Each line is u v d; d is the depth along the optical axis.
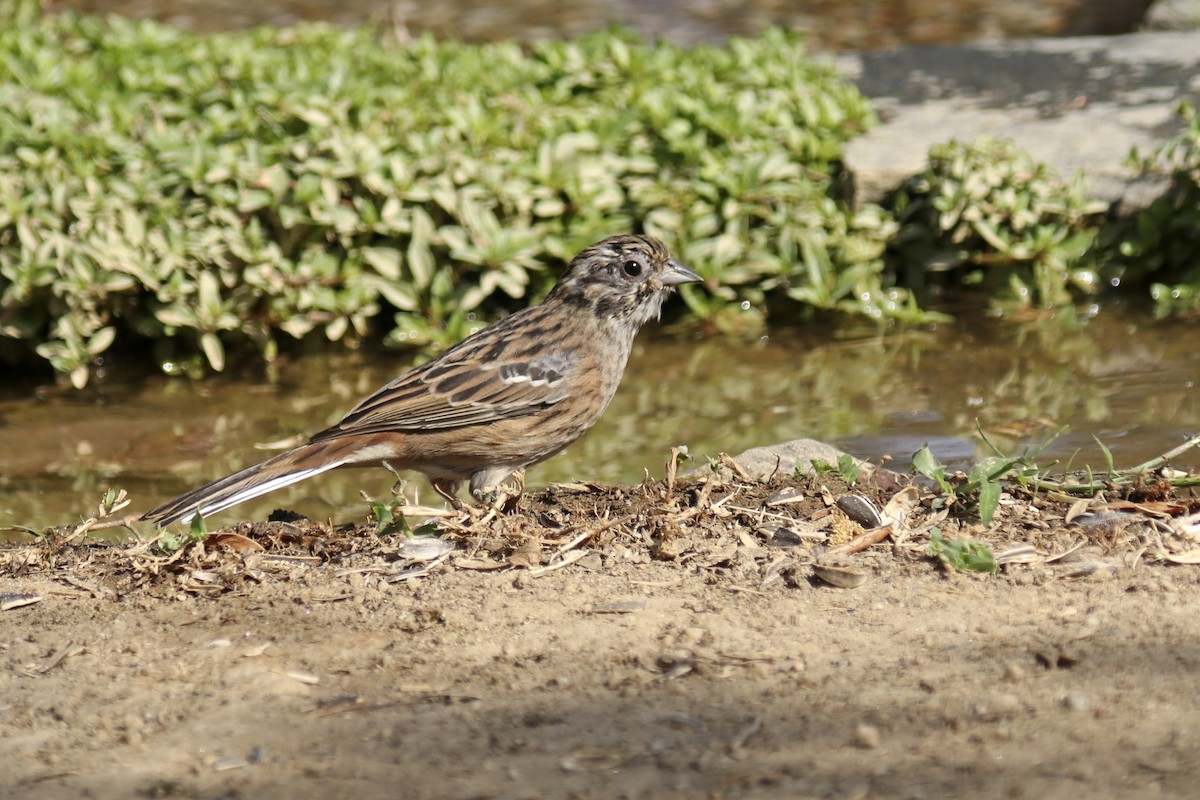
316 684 6.35
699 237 14.45
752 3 25.00
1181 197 14.34
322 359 13.84
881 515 7.98
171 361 13.58
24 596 7.57
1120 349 12.91
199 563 7.87
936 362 12.95
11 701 6.33
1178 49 18.42
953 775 5.25
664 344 13.97
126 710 6.18
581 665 6.39
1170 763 5.23
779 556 7.55
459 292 13.88
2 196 13.34
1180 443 10.35
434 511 8.17
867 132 16.06
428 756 5.62
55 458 11.48
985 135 15.70
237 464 11.27
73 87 16.38
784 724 5.74
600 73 16.83
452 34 23.11
